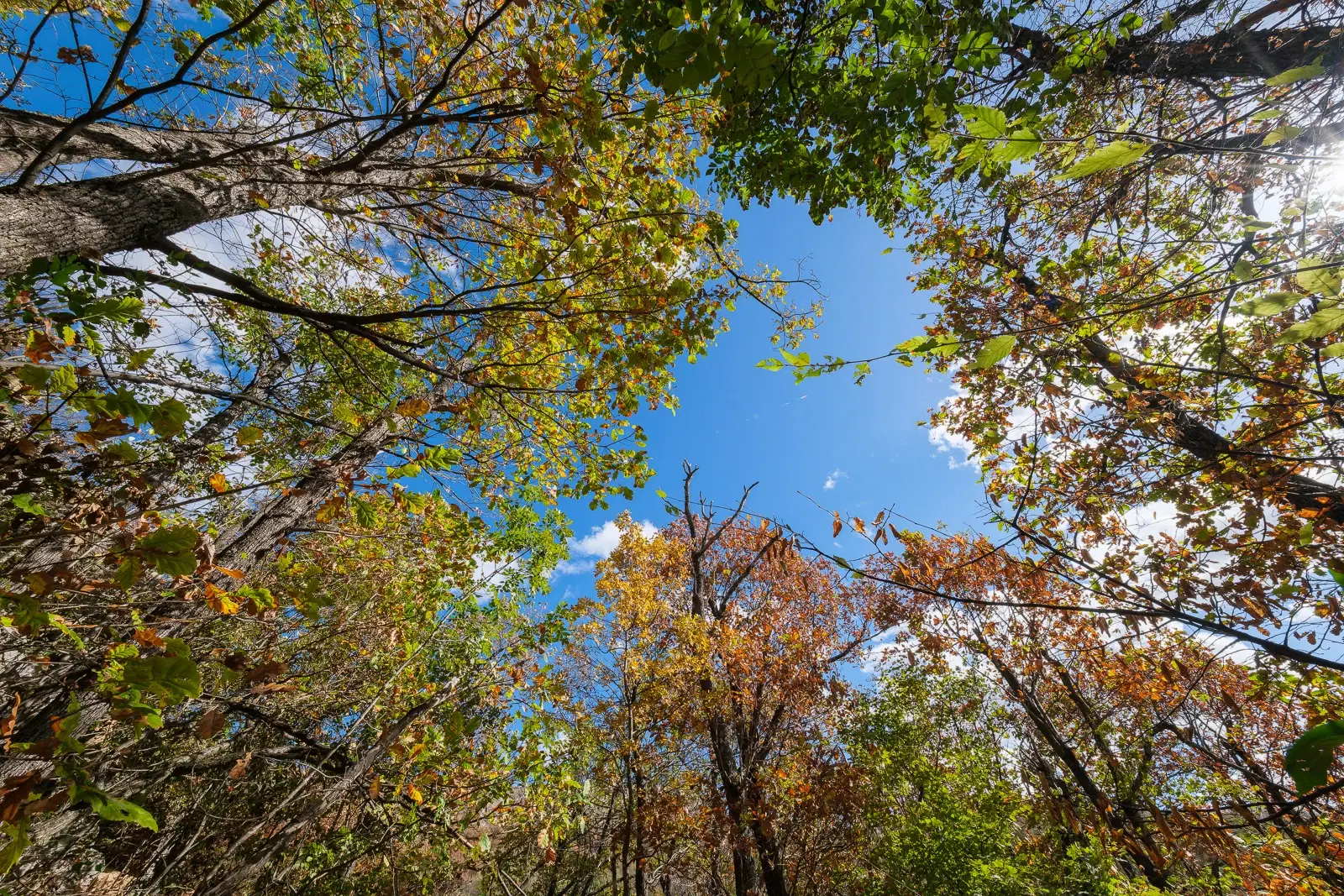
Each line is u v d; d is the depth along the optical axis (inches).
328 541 187.2
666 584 482.6
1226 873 249.0
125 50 79.4
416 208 167.5
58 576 65.0
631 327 158.1
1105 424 184.9
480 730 213.9
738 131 175.0
